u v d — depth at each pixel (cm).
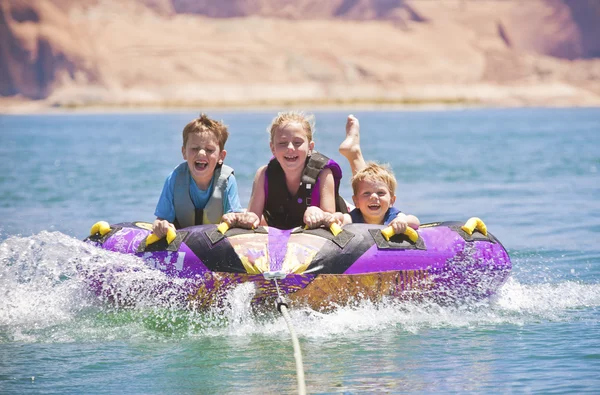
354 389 734
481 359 819
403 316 994
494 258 1048
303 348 867
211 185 1095
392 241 1012
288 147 1058
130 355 854
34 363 829
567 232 1661
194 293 968
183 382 764
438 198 2259
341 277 966
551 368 785
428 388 734
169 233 998
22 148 4984
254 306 960
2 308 1015
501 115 14650
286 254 965
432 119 12019
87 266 1016
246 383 758
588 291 1131
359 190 1124
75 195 2333
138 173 3056
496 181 2741
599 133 6481
